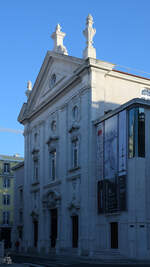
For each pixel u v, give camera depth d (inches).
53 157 1512.1
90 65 1221.1
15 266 842.8
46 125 1595.7
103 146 1149.7
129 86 1318.9
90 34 1270.9
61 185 1370.6
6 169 2721.5
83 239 1155.9
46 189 1520.7
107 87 1269.7
